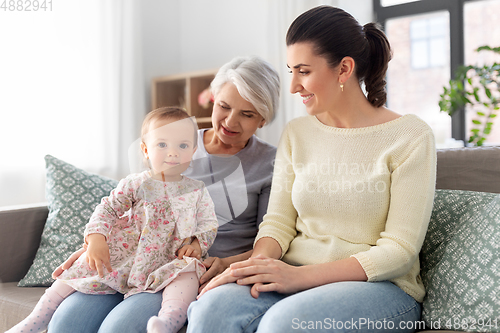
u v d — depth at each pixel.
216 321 0.81
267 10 2.88
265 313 0.85
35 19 2.40
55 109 2.48
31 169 2.36
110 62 2.77
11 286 1.31
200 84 3.02
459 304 0.88
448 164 1.29
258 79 1.24
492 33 2.62
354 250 1.02
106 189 1.48
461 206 1.10
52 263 1.30
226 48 3.33
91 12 2.68
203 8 3.44
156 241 1.07
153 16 3.26
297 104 2.75
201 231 1.12
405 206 0.97
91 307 0.99
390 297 0.90
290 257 1.10
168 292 0.98
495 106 2.27
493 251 0.90
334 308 0.82
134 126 2.86
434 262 1.06
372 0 2.92
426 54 2.83
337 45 1.02
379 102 1.11
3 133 2.26
